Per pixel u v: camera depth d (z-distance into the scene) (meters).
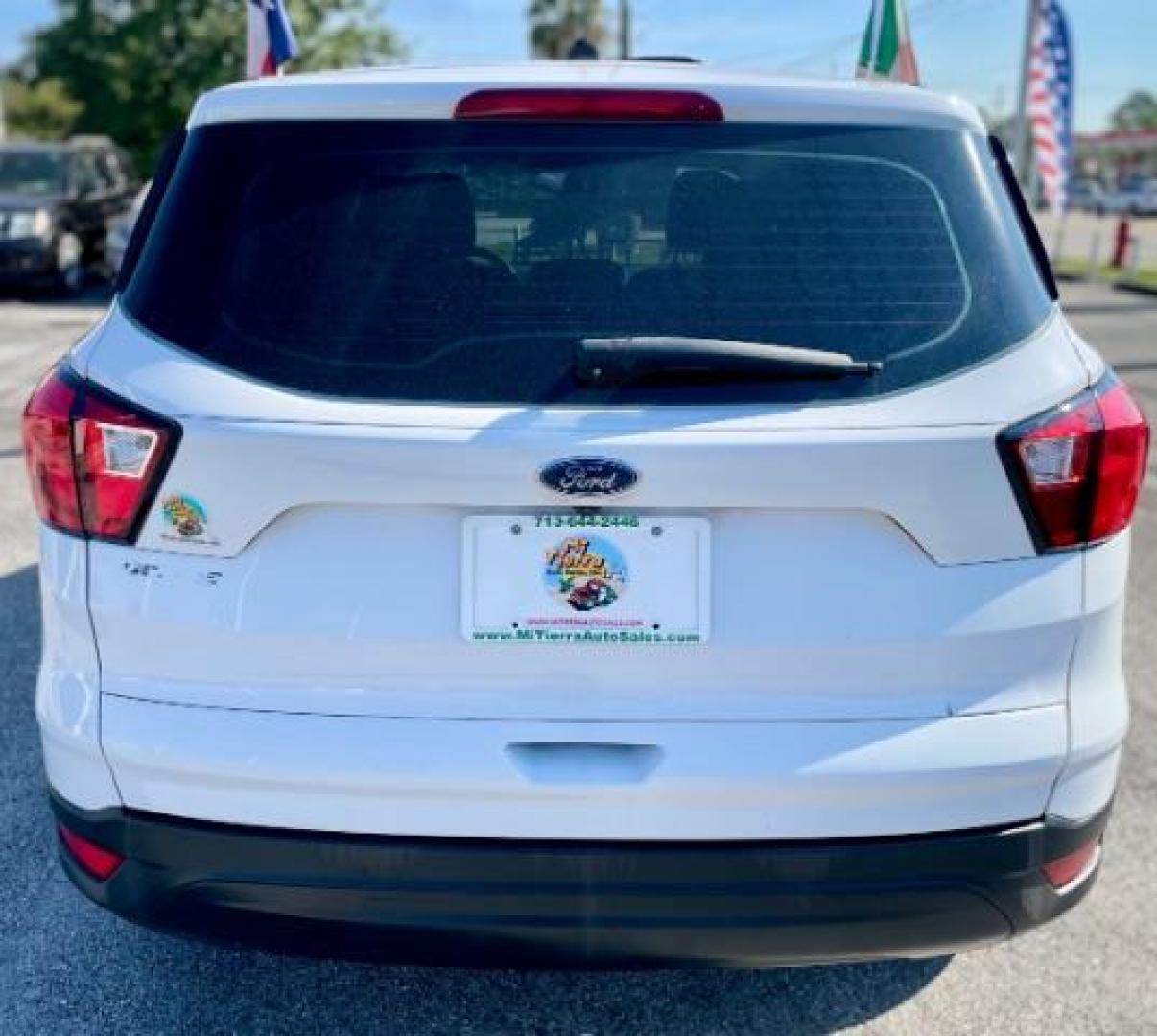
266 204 2.21
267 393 2.06
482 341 2.10
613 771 2.05
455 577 2.04
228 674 2.08
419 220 2.18
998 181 2.32
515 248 2.17
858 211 2.21
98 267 17.31
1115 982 2.78
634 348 2.03
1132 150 84.12
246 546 2.05
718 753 2.04
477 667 2.06
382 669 2.06
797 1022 2.65
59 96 30.28
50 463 2.15
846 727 2.07
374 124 2.23
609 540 2.03
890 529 2.04
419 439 1.99
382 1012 2.67
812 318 2.13
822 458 2.00
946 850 2.10
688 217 2.19
